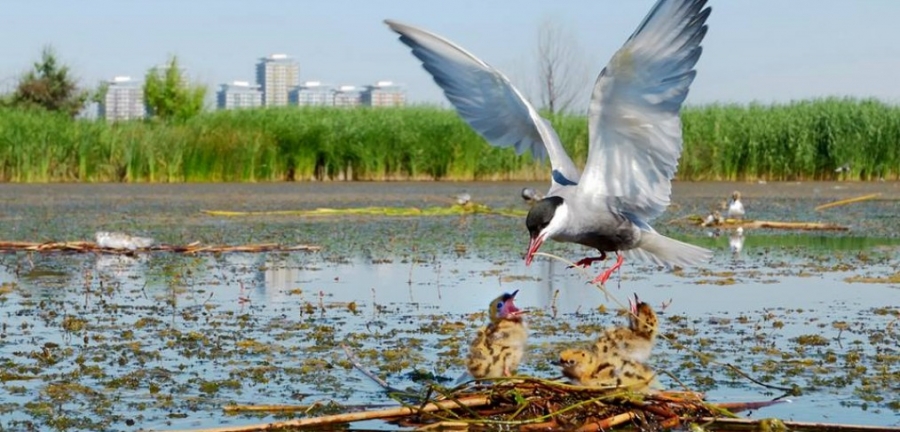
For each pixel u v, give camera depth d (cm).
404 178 3628
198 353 939
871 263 1566
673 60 768
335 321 1093
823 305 1195
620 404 751
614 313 1150
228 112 3806
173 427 721
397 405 774
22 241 1761
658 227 2122
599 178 834
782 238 1927
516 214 2369
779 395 807
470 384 801
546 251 1719
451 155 3591
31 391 812
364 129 3594
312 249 1717
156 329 1047
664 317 1120
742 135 3638
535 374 871
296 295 1259
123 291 1282
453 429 721
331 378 855
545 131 878
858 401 789
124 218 2217
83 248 1681
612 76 776
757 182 3581
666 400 754
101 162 3453
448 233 1994
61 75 5475
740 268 1522
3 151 3381
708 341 992
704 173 3669
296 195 2911
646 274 1467
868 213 2430
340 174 3622
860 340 998
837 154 3594
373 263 1556
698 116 3712
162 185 3297
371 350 952
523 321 866
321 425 725
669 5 750
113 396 799
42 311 1142
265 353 942
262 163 3534
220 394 807
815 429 721
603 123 809
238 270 1476
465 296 1257
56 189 3089
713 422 737
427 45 905
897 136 3606
